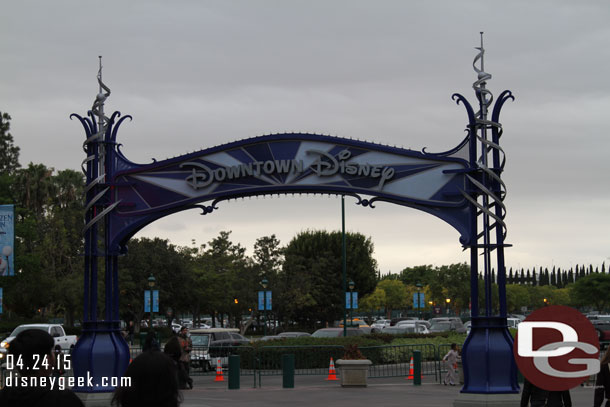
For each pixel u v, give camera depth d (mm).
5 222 34469
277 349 34531
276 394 23984
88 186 19594
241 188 19672
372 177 19422
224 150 19844
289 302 74875
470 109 18781
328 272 80500
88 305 19562
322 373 32875
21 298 69938
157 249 70875
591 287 138000
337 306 80812
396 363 35188
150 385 5168
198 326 81812
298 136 19625
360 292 84000
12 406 5738
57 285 68812
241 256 77750
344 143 19531
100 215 19453
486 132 18750
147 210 19906
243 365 35094
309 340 36406
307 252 83812
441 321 55312
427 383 29344
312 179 19562
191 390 25625
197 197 19828
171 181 19984
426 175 19266
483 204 18609
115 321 19531
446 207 19078
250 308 75438
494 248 18484
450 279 109750
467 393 17828
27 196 77812
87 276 19625
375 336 41250
